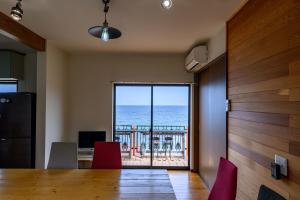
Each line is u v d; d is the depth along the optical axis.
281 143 1.83
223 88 3.39
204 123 4.76
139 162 5.68
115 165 3.12
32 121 4.24
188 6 2.67
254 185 2.31
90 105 5.39
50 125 4.36
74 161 3.04
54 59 4.54
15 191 2.13
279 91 1.86
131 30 3.56
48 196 2.03
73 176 2.59
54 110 4.55
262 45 2.16
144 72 5.38
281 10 1.84
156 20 3.13
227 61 3.14
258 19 2.25
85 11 2.87
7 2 2.63
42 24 3.35
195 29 3.49
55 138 4.59
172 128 5.66
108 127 5.39
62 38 4.05
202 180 4.80
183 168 5.58
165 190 2.21
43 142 4.13
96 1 2.59
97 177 2.57
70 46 4.60
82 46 4.59
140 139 5.66
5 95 4.23
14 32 3.22
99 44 4.42
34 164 4.25
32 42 3.72
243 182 2.59
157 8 2.74
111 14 2.94
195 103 5.35
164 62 5.39
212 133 4.09
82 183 2.37
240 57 2.70
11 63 4.51
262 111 2.15
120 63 5.39
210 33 3.68
